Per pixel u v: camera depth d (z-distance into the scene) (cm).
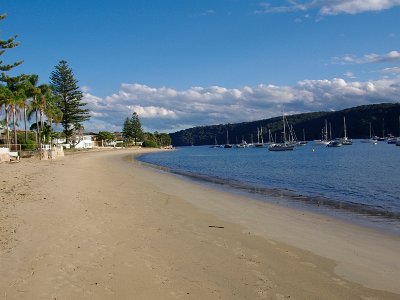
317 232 1182
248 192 2300
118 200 1672
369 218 1452
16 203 1421
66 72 7975
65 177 2502
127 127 16425
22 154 4841
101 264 809
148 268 793
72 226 1116
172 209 1530
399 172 3622
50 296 652
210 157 8706
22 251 877
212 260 861
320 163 5322
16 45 3588
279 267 826
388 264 862
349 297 674
